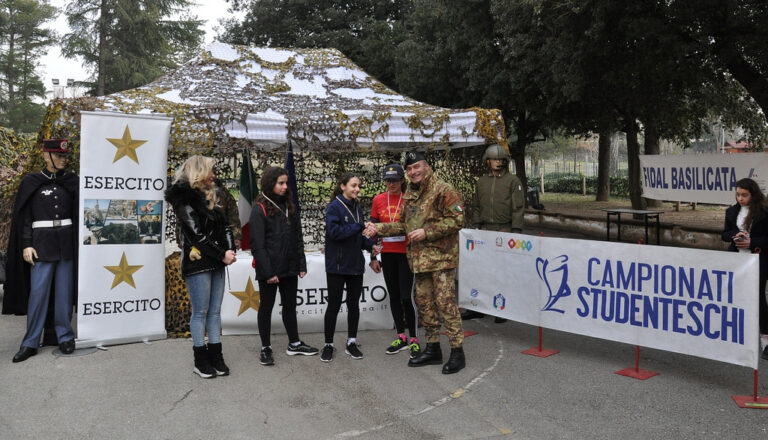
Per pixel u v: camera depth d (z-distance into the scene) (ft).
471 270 20.47
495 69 55.16
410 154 16.17
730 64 39.63
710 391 14.67
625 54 43.01
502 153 22.27
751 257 13.69
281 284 17.46
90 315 18.07
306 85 24.64
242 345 18.83
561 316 17.58
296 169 23.44
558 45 42.63
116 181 18.30
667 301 15.25
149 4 151.94
